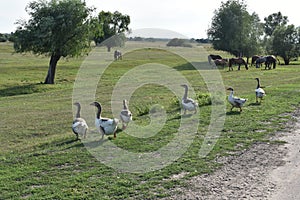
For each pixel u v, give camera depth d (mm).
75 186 8461
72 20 39781
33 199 7770
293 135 12734
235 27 65625
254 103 19125
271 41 68562
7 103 25250
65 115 19156
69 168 9719
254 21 67812
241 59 47156
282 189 8188
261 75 38469
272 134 12859
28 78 43344
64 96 27453
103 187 8359
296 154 10609
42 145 12430
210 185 8438
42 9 39812
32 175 9281
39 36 38312
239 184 8477
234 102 16656
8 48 87125
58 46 39344
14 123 17344
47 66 54219
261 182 8586
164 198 7777
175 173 9195
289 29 66750
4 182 8805
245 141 11938
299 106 18281
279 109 17391
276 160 10094
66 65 53344
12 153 11688
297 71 44281
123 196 7867
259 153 10734
